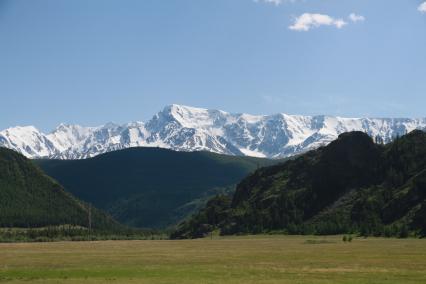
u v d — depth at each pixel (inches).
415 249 6924.2
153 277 4082.2
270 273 4303.6
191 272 4439.0
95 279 3996.1
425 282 3636.8
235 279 3909.9
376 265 4842.5
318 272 4343.0
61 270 4726.9
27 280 3981.3
